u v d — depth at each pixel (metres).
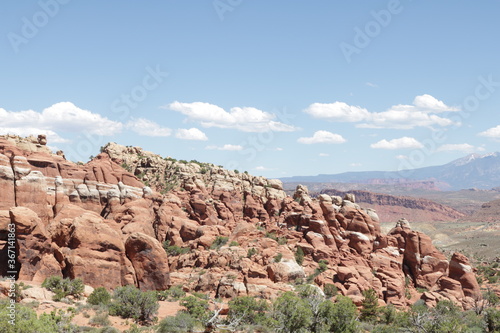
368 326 61.41
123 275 65.88
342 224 107.38
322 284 81.50
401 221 106.38
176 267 89.19
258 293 71.62
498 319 63.44
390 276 90.06
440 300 82.75
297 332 52.88
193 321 53.00
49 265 62.03
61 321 45.06
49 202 96.50
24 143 103.81
